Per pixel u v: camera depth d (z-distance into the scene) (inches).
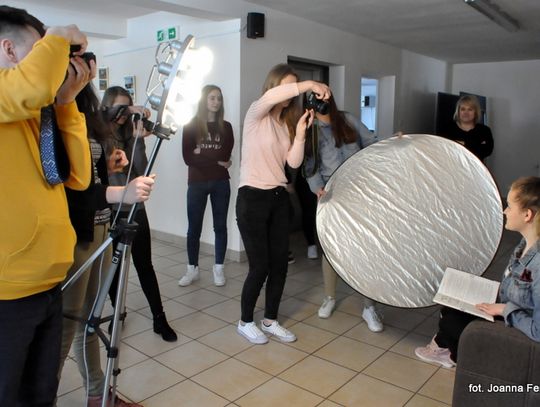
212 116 129.1
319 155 104.4
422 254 88.2
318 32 174.7
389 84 231.3
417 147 90.3
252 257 94.0
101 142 61.7
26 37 40.1
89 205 55.3
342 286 131.7
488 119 281.3
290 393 79.2
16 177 39.8
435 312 114.6
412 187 89.8
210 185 128.0
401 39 207.6
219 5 137.2
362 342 98.3
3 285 40.1
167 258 156.8
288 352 93.4
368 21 172.2
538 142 268.7
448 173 87.6
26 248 40.3
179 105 51.3
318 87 85.7
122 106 85.4
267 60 154.4
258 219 91.9
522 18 169.2
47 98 37.0
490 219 84.5
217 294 124.2
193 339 98.3
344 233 92.8
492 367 56.8
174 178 170.6
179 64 48.1
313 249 159.6
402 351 94.6
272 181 91.3
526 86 268.7
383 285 89.4
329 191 95.0
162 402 76.0
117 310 58.4
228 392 79.3
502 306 63.3
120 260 56.9
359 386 81.5
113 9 162.2
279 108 91.8
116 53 185.0
